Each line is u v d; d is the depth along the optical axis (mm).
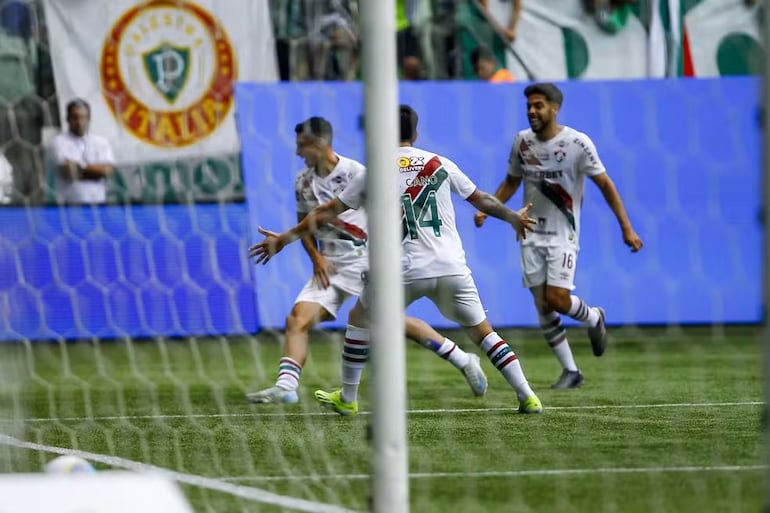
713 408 23797
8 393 19281
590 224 37031
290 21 38344
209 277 36156
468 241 36781
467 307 23078
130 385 29453
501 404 24719
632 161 37281
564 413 23234
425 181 22766
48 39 37156
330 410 24141
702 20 38719
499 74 38750
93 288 35281
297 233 21719
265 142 36688
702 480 16297
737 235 37188
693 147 37250
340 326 36844
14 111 35844
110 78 37688
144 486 8570
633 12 38969
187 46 38031
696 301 37062
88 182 35562
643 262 37000
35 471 17656
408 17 38625
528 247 28297
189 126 37781
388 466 12188
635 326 37844
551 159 28062
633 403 24703
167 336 35875
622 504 14828
